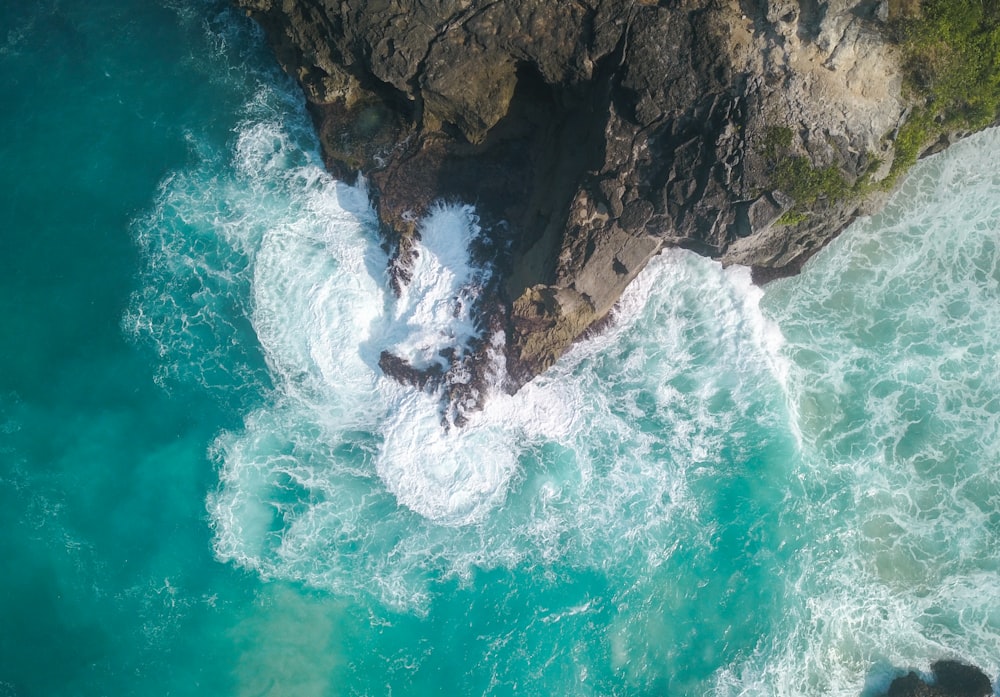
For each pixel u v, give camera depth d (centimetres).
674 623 2762
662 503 2803
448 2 2503
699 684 2720
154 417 2847
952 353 2864
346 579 2778
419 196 2828
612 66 2447
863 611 2753
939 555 2780
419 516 2794
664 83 2402
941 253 2897
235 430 2830
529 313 2688
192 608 2753
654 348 2847
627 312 2841
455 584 2780
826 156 2383
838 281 2895
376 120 2825
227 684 2734
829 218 2544
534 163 2775
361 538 2792
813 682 2712
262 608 2764
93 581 2758
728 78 2370
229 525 2784
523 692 2731
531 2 2473
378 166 2836
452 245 2836
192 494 2800
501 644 2752
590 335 2834
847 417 2858
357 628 2773
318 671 2761
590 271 2595
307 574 2777
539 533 2789
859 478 2817
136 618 2745
